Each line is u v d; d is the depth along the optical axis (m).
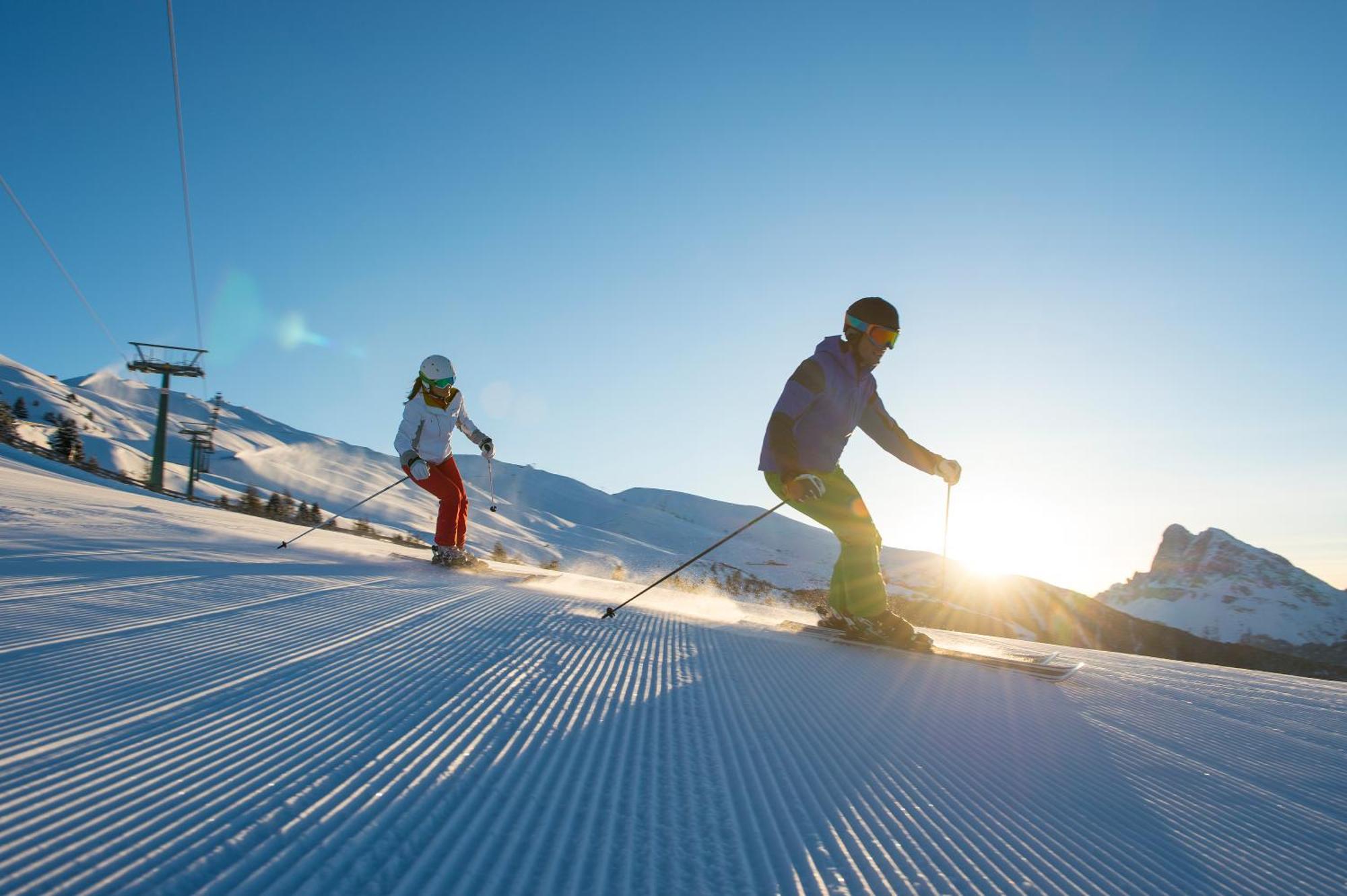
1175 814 2.21
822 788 2.08
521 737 2.24
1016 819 2.01
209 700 2.28
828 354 4.83
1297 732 3.50
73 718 2.00
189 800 1.58
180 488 95.62
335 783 1.75
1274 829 2.17
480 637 3.72
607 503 193.12
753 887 1.46
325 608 4.10
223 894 1.23
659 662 3.60
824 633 5.07
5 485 8.50
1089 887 1.65
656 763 2.14
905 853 1.71
